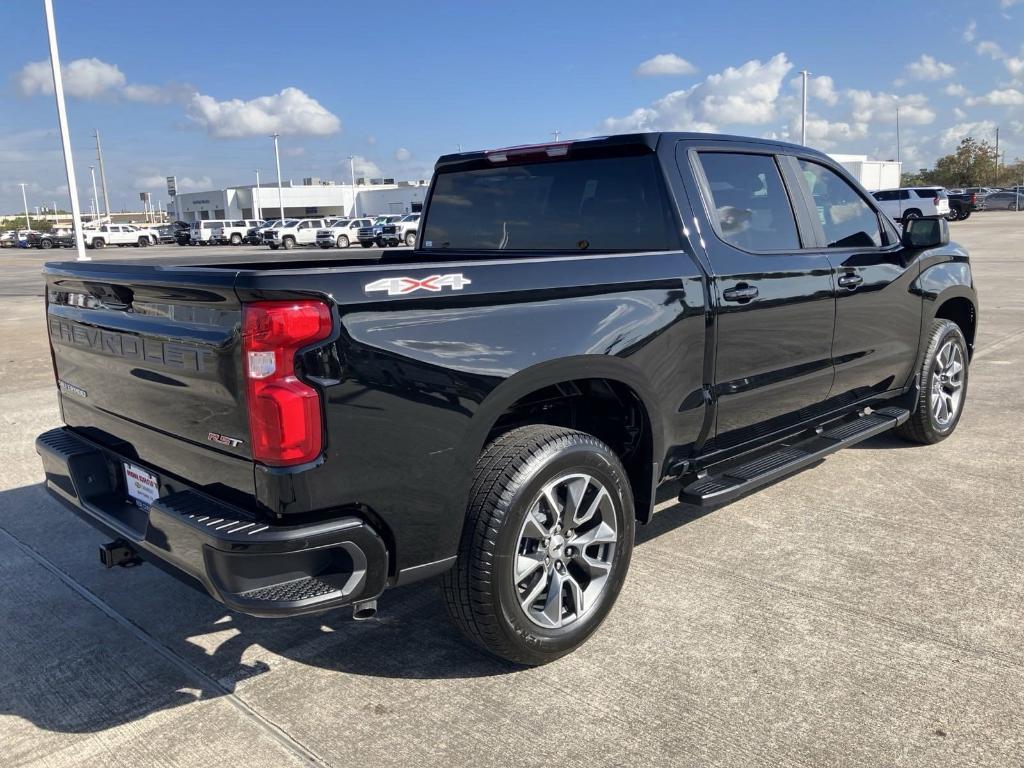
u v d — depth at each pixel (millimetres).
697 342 3395
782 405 3984
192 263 3783
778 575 3637
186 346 2521
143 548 2791
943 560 3740
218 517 2432
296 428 2307
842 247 4324
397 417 2480
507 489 2705
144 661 3094
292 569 2387
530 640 2842
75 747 2580
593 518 3080
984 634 3088
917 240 4633
